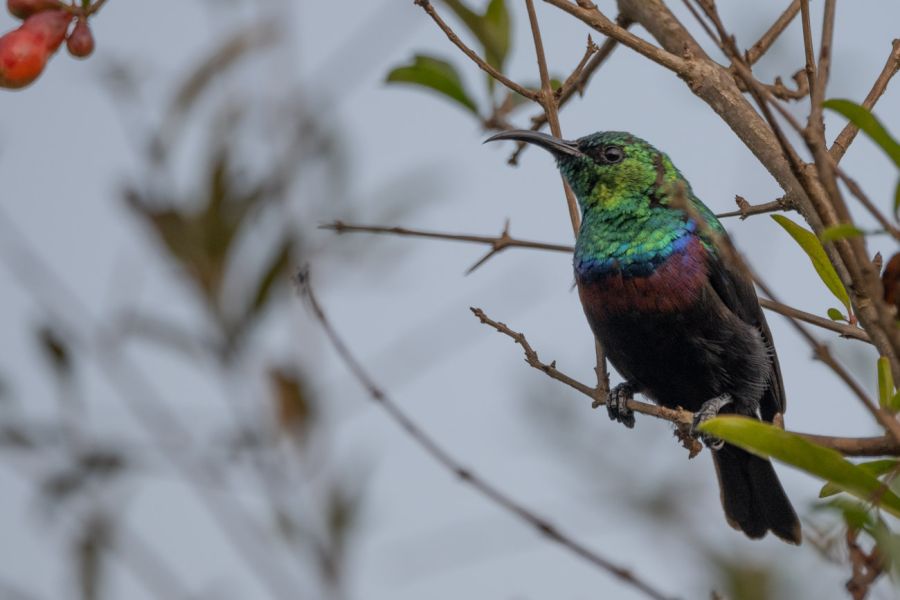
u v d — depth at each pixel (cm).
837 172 527
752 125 812
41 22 717
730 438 562
